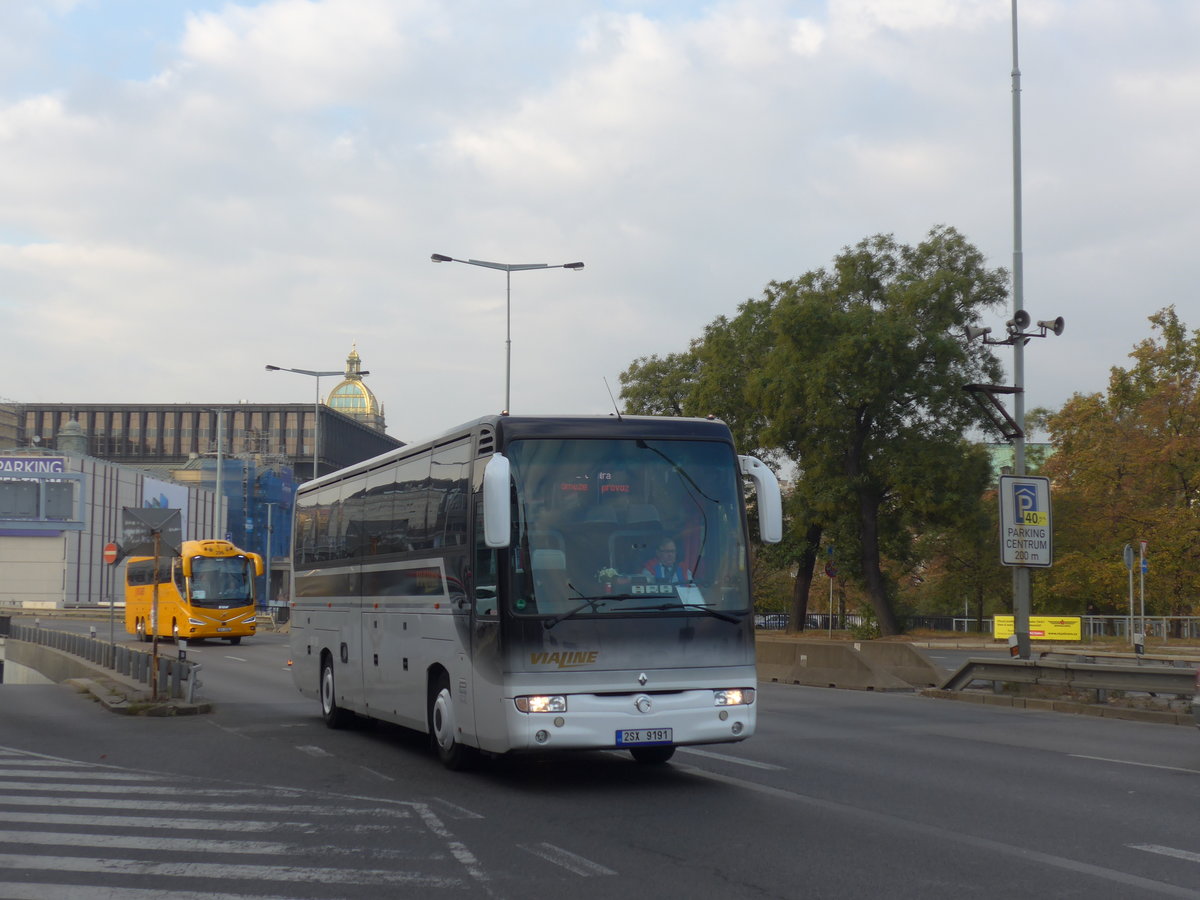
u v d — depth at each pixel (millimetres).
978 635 58312
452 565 12180
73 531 92250
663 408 61438
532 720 10633
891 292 46906
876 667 25281
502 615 10805
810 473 48156
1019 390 25719
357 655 15625
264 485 122625
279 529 125125
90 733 16438
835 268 49750
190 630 44344
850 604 74625
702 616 11141
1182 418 49469
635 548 11148
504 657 10758
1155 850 8336
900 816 9688
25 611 79312
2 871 7863
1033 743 15133
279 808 10195
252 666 32781
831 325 46719
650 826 9266
